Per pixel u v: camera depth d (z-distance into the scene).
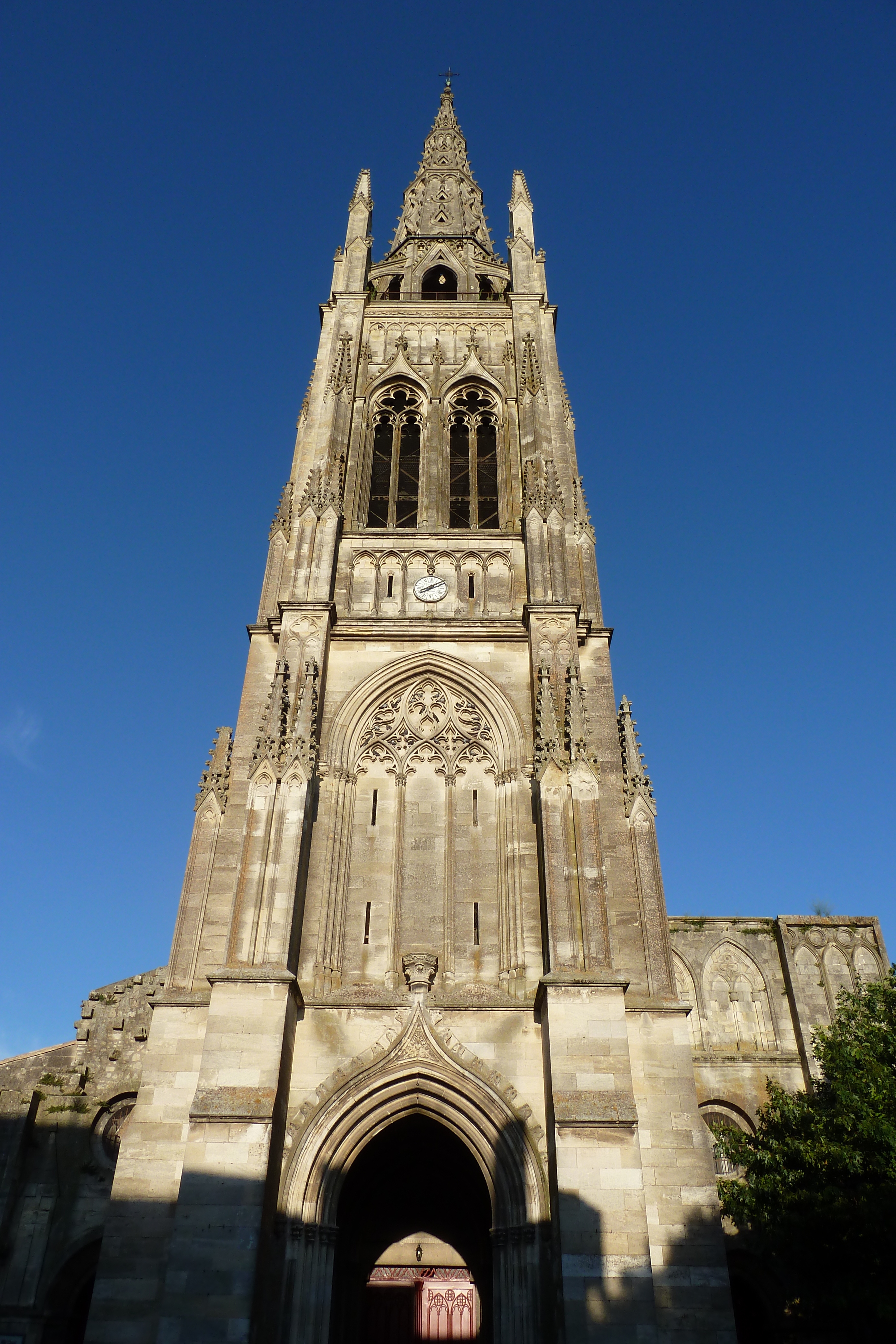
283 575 50.50
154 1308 32.06
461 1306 41.03
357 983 39.22
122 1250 32.94
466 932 40.47
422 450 57.53
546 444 54.97
